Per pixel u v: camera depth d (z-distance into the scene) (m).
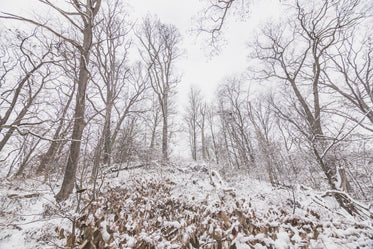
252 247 2.34
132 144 8.76
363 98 8.66
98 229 2.56
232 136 17.72
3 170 7.27
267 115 14.02
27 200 3.99
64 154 5.00
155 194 5.40
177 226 2.90
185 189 6.19
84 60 4.12
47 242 2.61
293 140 5.33
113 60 9.66
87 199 3.63
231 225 3.02
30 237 2.64
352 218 3.26
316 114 7.68
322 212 3.86
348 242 2.44
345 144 5.07
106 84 8.03
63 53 4.51
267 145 8.94
